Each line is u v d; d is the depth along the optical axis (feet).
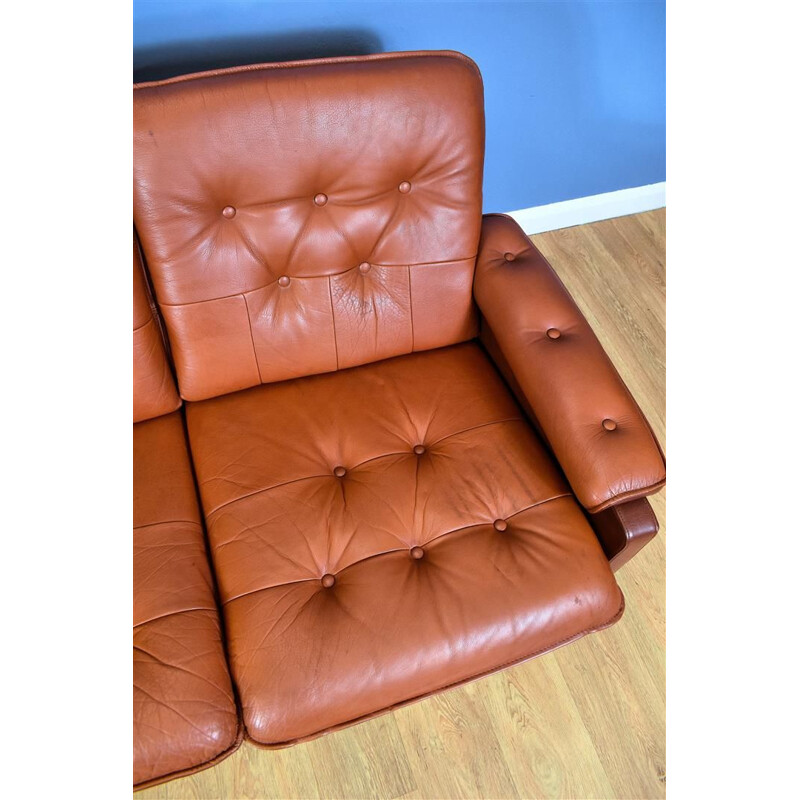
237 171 3.54
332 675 3.30
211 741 3.17
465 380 4.28
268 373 4.19
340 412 4.12
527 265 4.14
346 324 4.14
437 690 3.49
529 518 3.76
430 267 4.09
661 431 5.70
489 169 5.86
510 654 3.52
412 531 3.72
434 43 4.66
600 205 6.64
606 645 4.75
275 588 3.52
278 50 4.31
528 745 4.42
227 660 3.39
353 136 3.61
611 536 3.69
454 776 4.32
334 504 3.77
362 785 4.28
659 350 6.08
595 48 5.10
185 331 3.89
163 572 3.54
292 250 3.86
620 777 4.34
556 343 3.86
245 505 3.77
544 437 4.14
